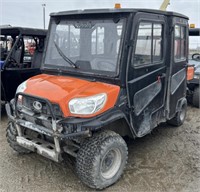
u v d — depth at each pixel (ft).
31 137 12.30
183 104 18.31
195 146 15.90
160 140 16.61
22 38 21.66
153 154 14.71
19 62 22.08
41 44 21.98
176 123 18.49
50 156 10.95
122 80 11.30
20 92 11.56
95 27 11.86
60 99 10.37
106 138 10.99
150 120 13.60
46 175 12.40
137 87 12.18
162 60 13.87
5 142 15.66
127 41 11.18
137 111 12.44
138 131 12.73
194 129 18.69
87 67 12.01
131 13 11.12
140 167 13.30
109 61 11.47
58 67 12.89
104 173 11.39
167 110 15.02
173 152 15.05
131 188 11.60
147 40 12.40
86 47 12.14
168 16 13.87
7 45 23.35
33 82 12.21
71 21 12.61
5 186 11.50
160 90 14.05
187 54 17.04
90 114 10.36
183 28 15.83
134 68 11.77
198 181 12.25
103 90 10.94
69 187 11.57
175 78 15.48
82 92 10.74
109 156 11.41
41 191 11.25
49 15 13.37
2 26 21.91
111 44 11.45
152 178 12.40
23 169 12.83
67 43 12.76
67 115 10.32
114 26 11.40
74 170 12.85
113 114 10.98
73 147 11.59
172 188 11.70
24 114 11.75
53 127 10.37
